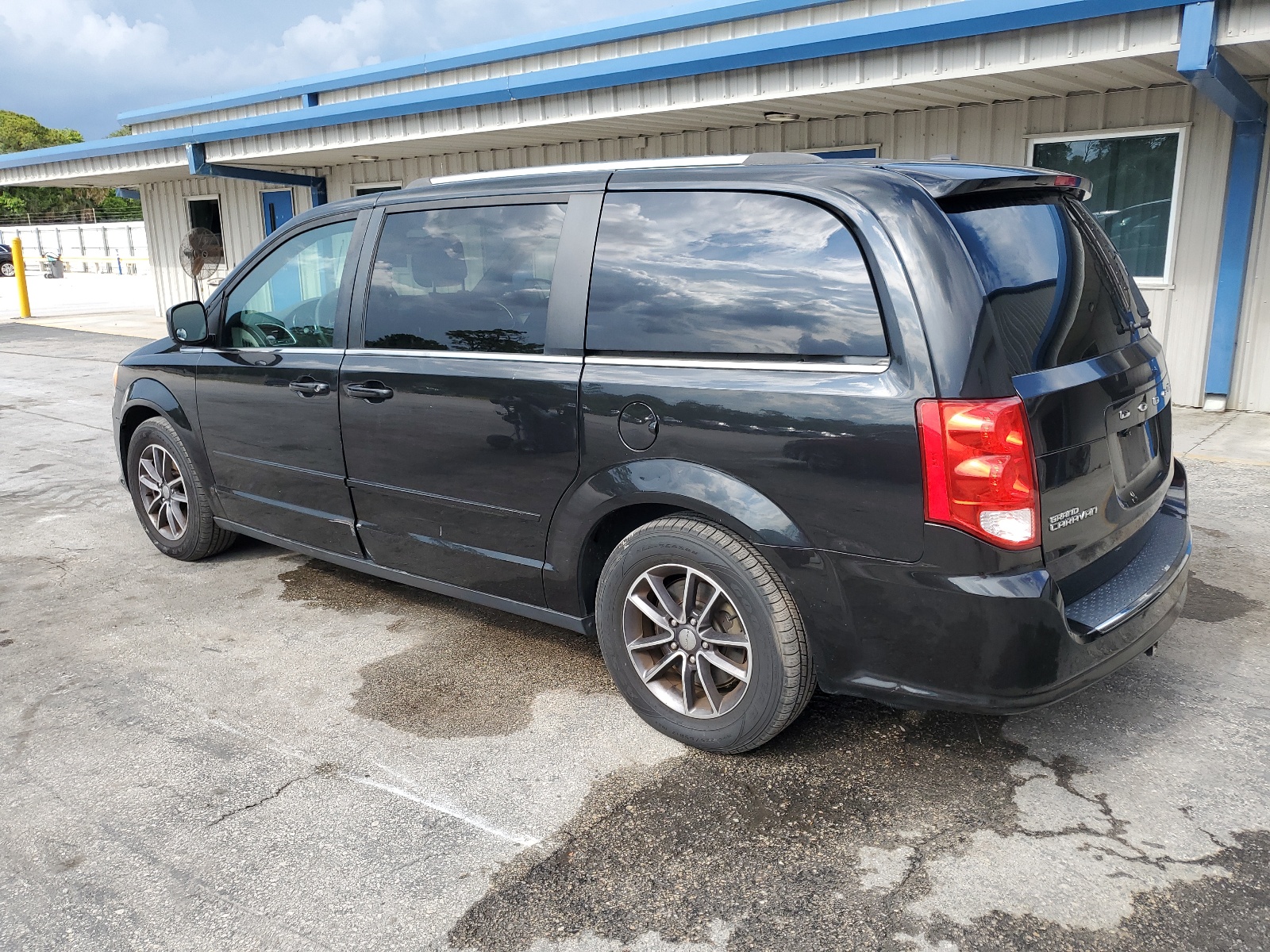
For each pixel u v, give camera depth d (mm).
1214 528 4949
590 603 3242
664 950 2150
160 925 2266
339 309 3717
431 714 3258
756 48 7977
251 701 3381
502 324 3205
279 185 16375
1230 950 2098
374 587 4488
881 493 2432
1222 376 7988
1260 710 3133
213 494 4508
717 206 2791
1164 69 7070
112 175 17297
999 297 2430
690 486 2730
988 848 2467
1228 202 7676
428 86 12742
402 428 3482
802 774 2830
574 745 3035
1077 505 2531
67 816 2707
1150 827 2537
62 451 7676
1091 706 3182
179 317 4199
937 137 9242
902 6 8477
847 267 2523
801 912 2256
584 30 10719
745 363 2662
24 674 3631
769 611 2670
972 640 2396
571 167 3180
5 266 39531
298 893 2363
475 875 2420
